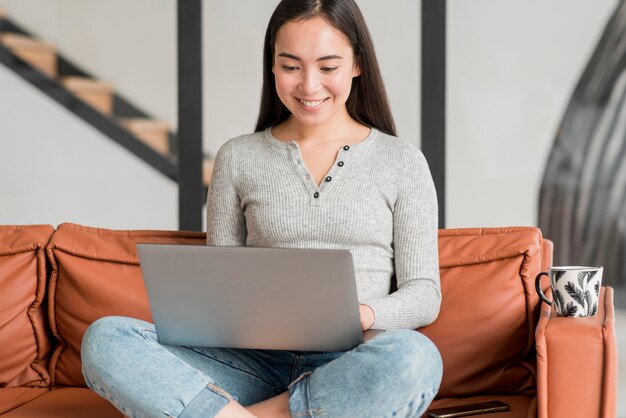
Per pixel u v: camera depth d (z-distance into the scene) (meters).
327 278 1.50
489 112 4.20
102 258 2.03
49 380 2.04
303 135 1.93
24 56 4.43
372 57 1.92
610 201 4.20
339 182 1.85
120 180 4.43
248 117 4.31
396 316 1.72
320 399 1.53
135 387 1.53
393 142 1.92
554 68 4.16
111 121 4.41
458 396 1.88
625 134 4.16
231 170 1.95
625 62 4.14
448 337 1.87
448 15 4.18
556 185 4.20
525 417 1.68
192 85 4.20
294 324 1.57
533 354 1.89
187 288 1.57
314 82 1.81
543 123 4.19
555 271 1.68
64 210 4.46
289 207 1.85
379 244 1.85
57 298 2.04
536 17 4.15
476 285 1.90
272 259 1.50
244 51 4.29
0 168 4.48
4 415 1.77
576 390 1.53
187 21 4.19
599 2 4.12
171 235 2.07
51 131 4.45
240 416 1.52
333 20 1.81
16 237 2.08
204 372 1.67
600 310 1.72
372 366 1.50
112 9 4.38
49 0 4.40
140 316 1.98
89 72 4.41
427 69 4.10
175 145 4.40
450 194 4.25
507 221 4.24
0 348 2.01
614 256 4.21
